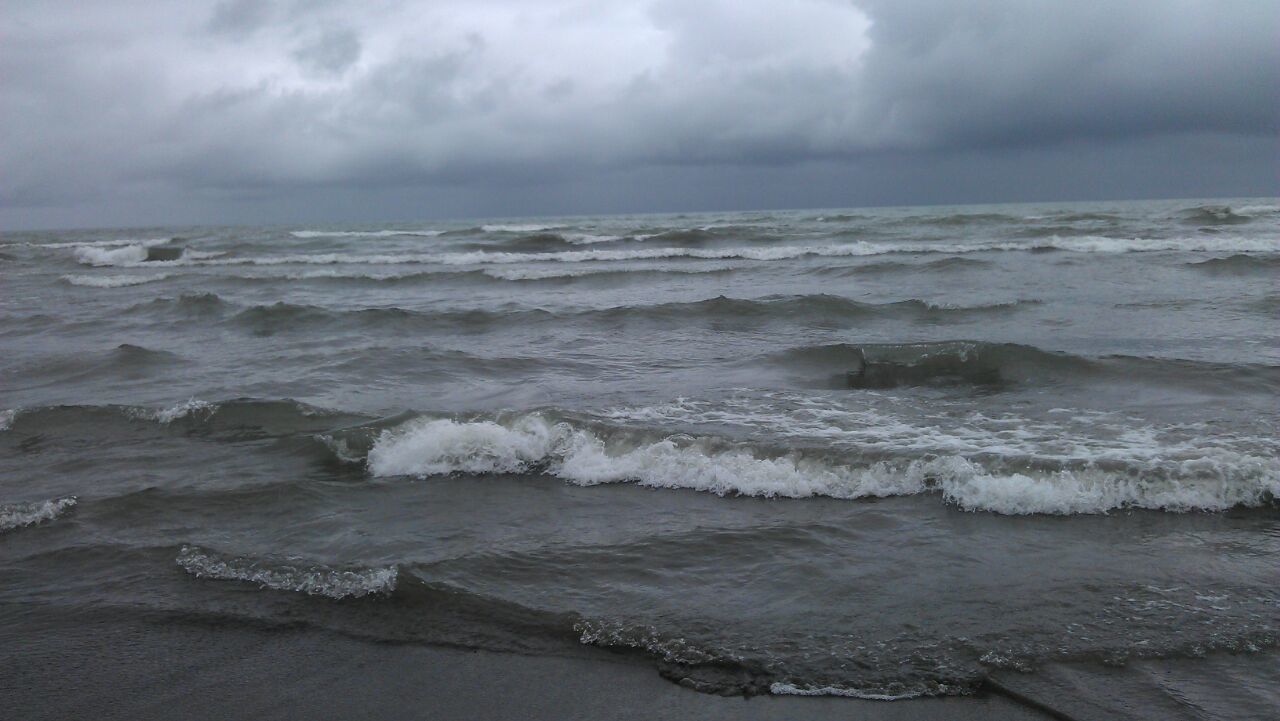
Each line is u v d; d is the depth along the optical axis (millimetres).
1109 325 13148
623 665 4305
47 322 17203
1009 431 7805
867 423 8242
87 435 8750
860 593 4922
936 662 4184
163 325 16469
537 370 11367
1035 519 5934
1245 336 11922
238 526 6301
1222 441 7238
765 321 14625
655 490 6809
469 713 3965
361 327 15375
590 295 19391
